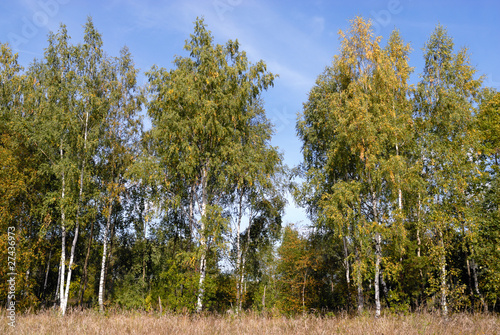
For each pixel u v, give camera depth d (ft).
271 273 95.86
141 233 88.12
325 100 70.23
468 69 67.62
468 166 60.34
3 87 79.10
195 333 32.94
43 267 91.91
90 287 101.76
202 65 63.46
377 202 59.57
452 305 46.26
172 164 64.28
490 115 68.28
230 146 62.54
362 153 54.65
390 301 55.88
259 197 73.10
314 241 88.89
